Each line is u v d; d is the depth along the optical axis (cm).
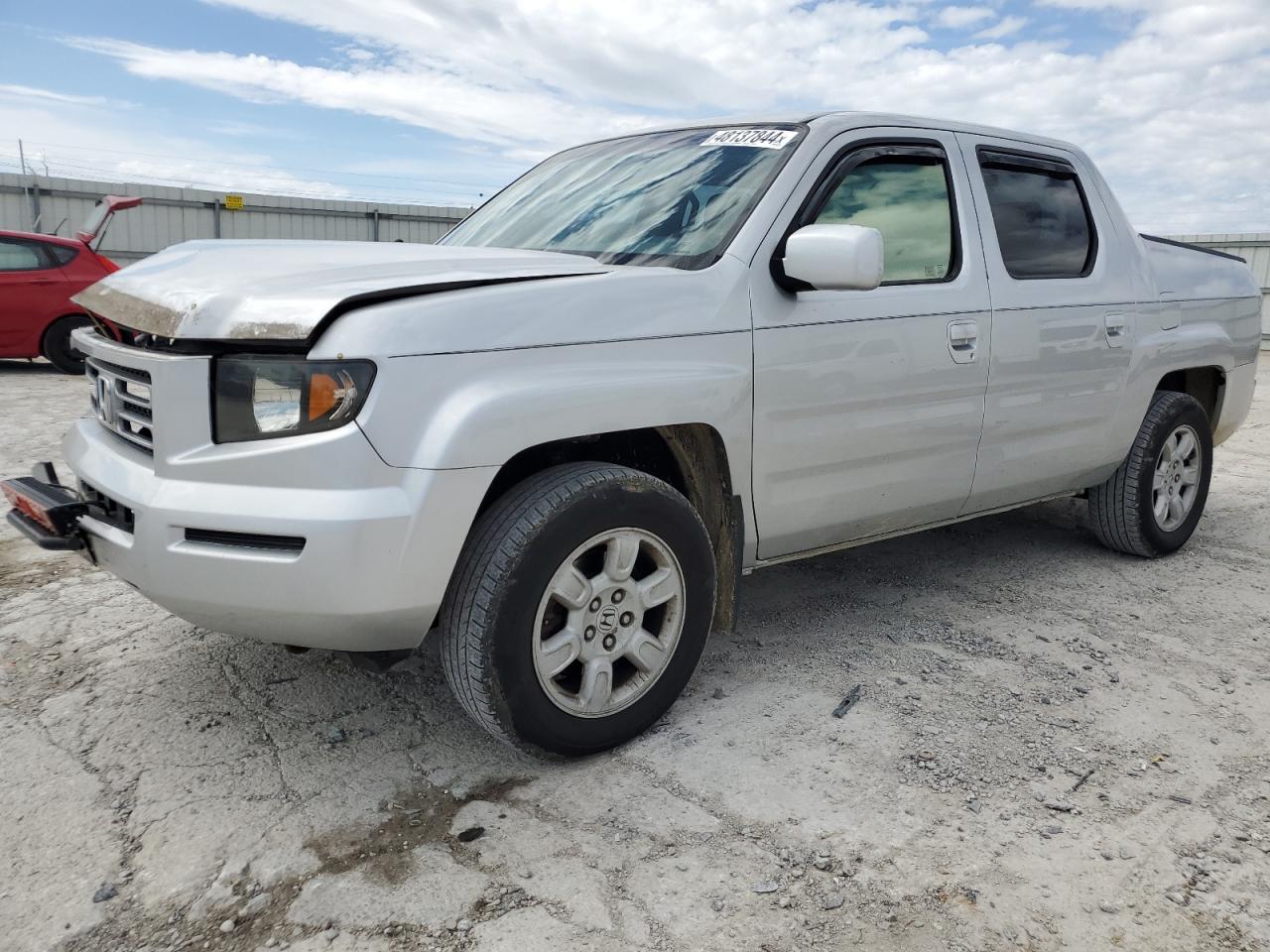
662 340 249
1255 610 372
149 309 230
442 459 210
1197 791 240
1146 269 408
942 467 328
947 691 295
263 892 199
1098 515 425
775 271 275
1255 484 600
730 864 209
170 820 223
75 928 188
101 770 244
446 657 233
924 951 183
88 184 1789
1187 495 441
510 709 230
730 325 262
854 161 305
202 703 280
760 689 294
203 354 217
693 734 266
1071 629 349
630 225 299
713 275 265
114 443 246
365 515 205
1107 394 383
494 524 229
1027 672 310
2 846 212
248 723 269
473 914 192
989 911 195
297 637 219
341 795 234
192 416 215
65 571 389
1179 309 420
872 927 190
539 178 366
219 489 212
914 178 324
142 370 223
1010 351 338
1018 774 247
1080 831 222
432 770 247
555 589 234
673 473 288
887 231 311
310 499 206
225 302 218
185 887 200
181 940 185
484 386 220
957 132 345
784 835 219
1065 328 358
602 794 236
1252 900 199
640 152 340
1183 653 329
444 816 226
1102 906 197
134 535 219
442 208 2205
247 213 1964
